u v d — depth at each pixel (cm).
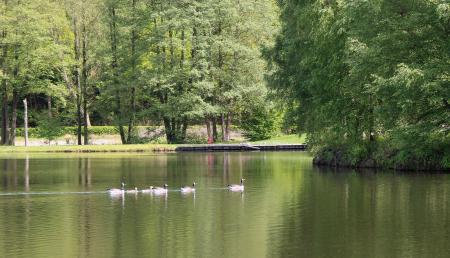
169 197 3856
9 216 3222
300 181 4547
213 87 9306
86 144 9556
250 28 9569
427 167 5003
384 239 2656
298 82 5884
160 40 9306
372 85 4672
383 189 3997
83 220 3114
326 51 5262
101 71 9906
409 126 4503
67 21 9862
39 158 7156
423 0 4312
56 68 9788
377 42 4459
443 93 4288
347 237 2702
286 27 6097
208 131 9700
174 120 9738
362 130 5419
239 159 6962
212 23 9556
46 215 3250
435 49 4444
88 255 2462
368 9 4512
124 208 3456
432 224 2920
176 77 9306
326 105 5350
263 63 9381
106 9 9400
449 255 2417
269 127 9869
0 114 10756
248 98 9569
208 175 5084
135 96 9625
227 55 9694
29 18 9112
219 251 2514
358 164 5569
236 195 3903
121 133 9738
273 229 2878
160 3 9475
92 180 4725
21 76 9225
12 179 4794
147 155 7775
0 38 9106
